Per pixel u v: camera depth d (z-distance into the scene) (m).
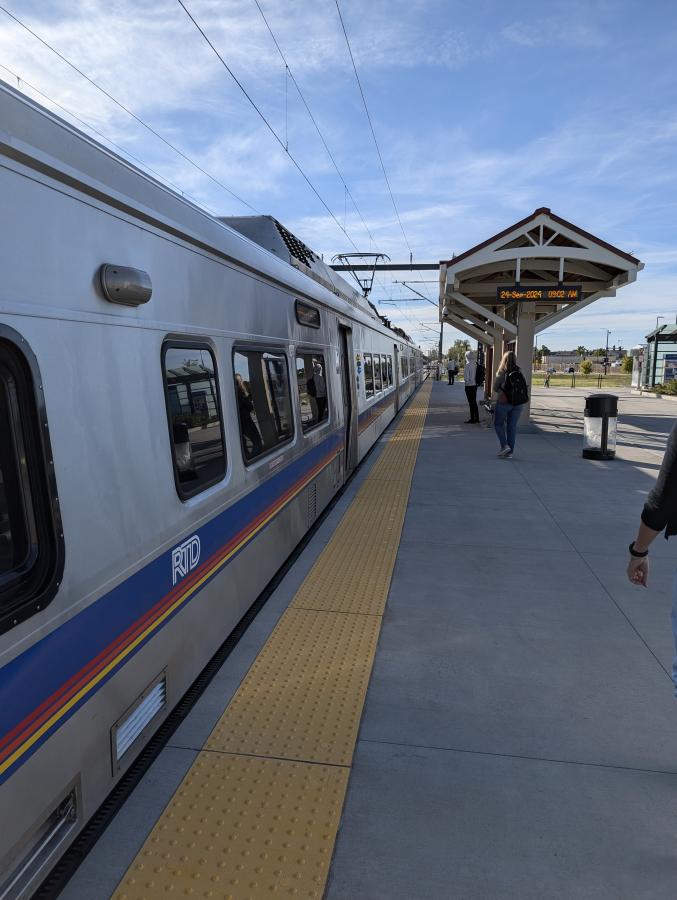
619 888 2.29
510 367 10.84
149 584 2.82
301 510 5.94
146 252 2.91
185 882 2.29
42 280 2.15
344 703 3.45
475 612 4.66
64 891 2.24
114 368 2.58
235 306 4.16
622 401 24.41
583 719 3.34
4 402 1.98
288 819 2.60
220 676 3.72
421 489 8.62
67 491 2.23
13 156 2.03
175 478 3.11
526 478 9.35
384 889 2.28
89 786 2.35
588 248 12.54
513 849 2.47
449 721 3.32
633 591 5.06
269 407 4.93
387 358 16.97
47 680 2.10
